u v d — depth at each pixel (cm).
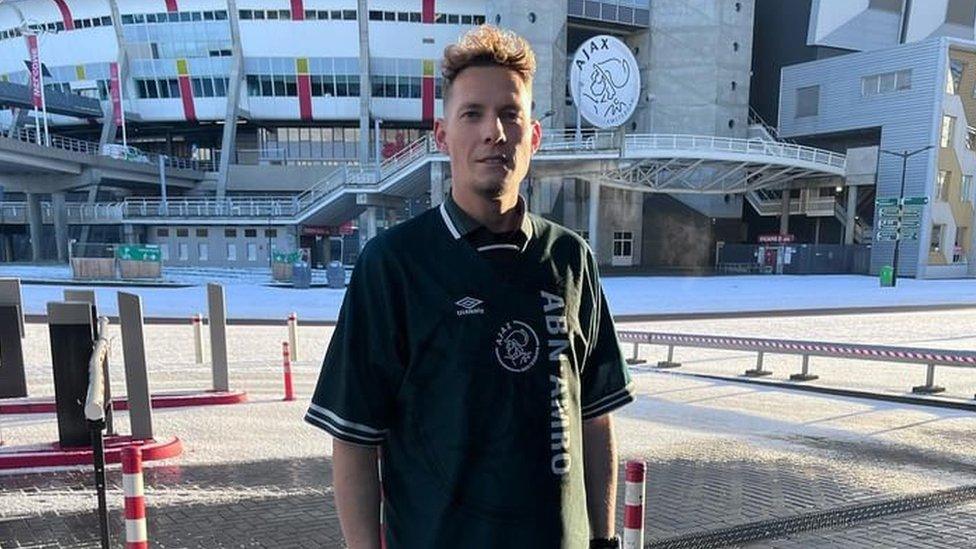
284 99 5653
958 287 3394
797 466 622
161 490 532
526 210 167
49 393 900
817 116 4862
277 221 4559
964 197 4391
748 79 5112
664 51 5112
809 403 922
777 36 5366
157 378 1036
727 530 468
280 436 691
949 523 489
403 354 154
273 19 5459
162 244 4853
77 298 732
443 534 150
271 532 454
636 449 671
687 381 1089
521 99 159
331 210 4503
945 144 4256
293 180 5712
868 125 4528
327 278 3114
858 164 4509
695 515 495
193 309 2077
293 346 1223
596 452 180
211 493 527
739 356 1365
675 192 4556
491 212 156
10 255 6028
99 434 338
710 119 4997
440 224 159
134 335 623
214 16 5494
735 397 959
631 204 5222
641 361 1300
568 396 158
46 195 5919
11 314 618
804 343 1059
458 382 148
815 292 2956
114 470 575
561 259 166
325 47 5509
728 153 3931
